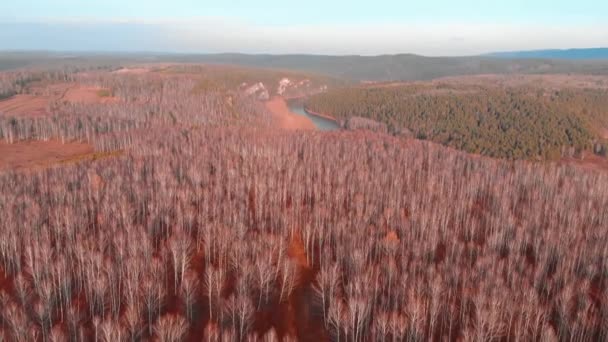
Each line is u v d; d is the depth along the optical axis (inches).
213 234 3390.7
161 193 4035.4
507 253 3656.5
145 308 2591.0
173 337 2271.2
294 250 3558.1
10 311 2362.2
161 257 3159.5
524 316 2576.3
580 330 2539.4
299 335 2625.5
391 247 3326.8
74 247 3083.2
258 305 2770.7
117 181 4330.7
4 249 3073.3
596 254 3284.9
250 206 4370.1
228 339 2282.2
